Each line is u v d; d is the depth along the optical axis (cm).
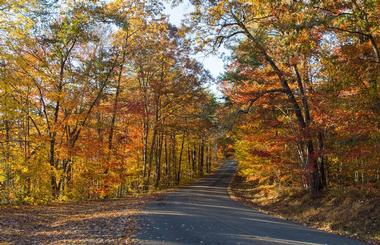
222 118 2967
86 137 2881
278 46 2188
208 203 2628
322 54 1814
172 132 4944
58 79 2581
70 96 2673
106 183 2842
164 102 4031
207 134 5047
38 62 2480
